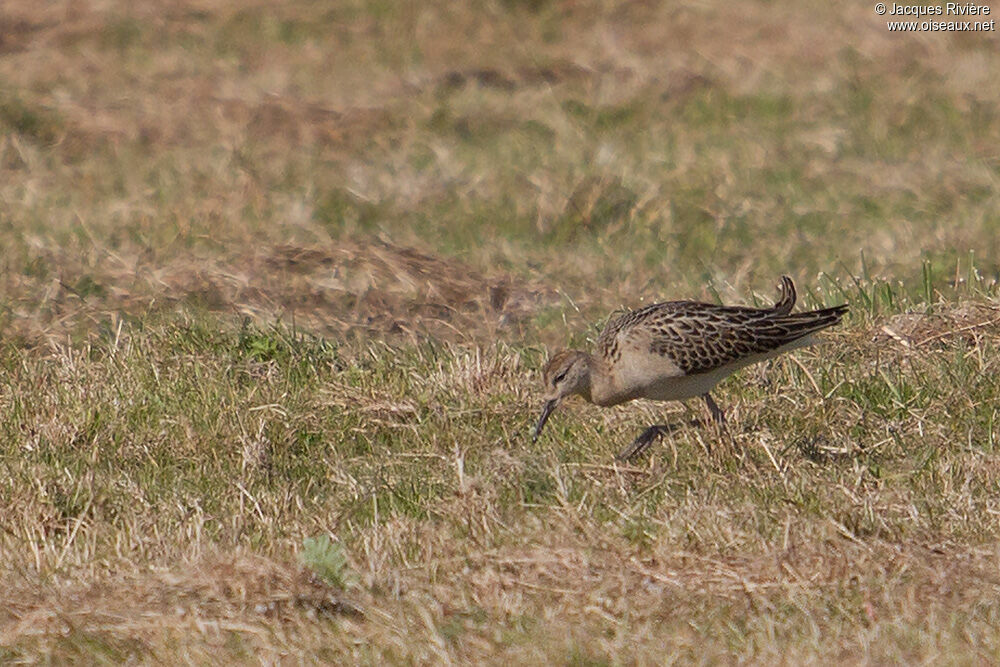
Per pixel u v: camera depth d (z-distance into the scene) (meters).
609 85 23.69
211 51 25.48
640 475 10.73
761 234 17.59
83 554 9.56
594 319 15.12
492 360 12.84
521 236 17.77
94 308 15.00
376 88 23.64
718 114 22.28
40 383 12.78
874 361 12.54
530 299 15.83
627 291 16.03
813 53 25.19
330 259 16.41
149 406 12.20
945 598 8.59
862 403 11.77
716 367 11.18
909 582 8.77
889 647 8.12
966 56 24.73
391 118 22.23
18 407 12.12
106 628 8.52
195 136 21.28
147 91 23.23
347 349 13.94
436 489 10.62
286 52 25.52
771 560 9.05
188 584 8.99
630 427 11.83
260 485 10.75
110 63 24.67
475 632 8.50
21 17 26.80
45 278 15.77
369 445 11.66
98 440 11.52
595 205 18.25
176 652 8.35
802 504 9.88
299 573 9.02
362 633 8.52
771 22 26.78
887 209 18.25
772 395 12.04
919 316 13.32
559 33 26.64
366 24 26.98
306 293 15.64
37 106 22.11
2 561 9.48
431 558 9.34
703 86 23.70
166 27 26.66
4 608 8.80
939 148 20.42
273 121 21.86
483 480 10.51
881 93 23.09
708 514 9.70
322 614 8.76
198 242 17.02
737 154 20.38
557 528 9.75
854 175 19.48
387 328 14.99
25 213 18.00
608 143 20.89
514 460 10.86
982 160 19.88
